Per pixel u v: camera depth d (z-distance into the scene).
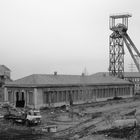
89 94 71.81
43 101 59.53
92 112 53.69
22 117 43.44
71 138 34.47
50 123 44.06
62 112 54.75
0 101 65.69
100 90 75.75
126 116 43.97
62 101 64.06
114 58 92.31
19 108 58.03
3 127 40.31
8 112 49.28
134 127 34.97
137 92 102.81
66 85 64.94
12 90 62.12
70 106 62.88
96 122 42.50
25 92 59.66
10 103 61.78
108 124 39.06
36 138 34.66
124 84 85.50
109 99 78.81
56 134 36.97
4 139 34.00
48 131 38.69
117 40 91.38
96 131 36.41
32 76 62.66
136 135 32.88
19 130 38.81
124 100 77.31
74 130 38.94
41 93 59.06
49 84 60.97
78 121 45.22
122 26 89.00
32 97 58.56
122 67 92.50
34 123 42.47
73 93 67.19
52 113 53.25
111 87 79.81
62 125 42.50
